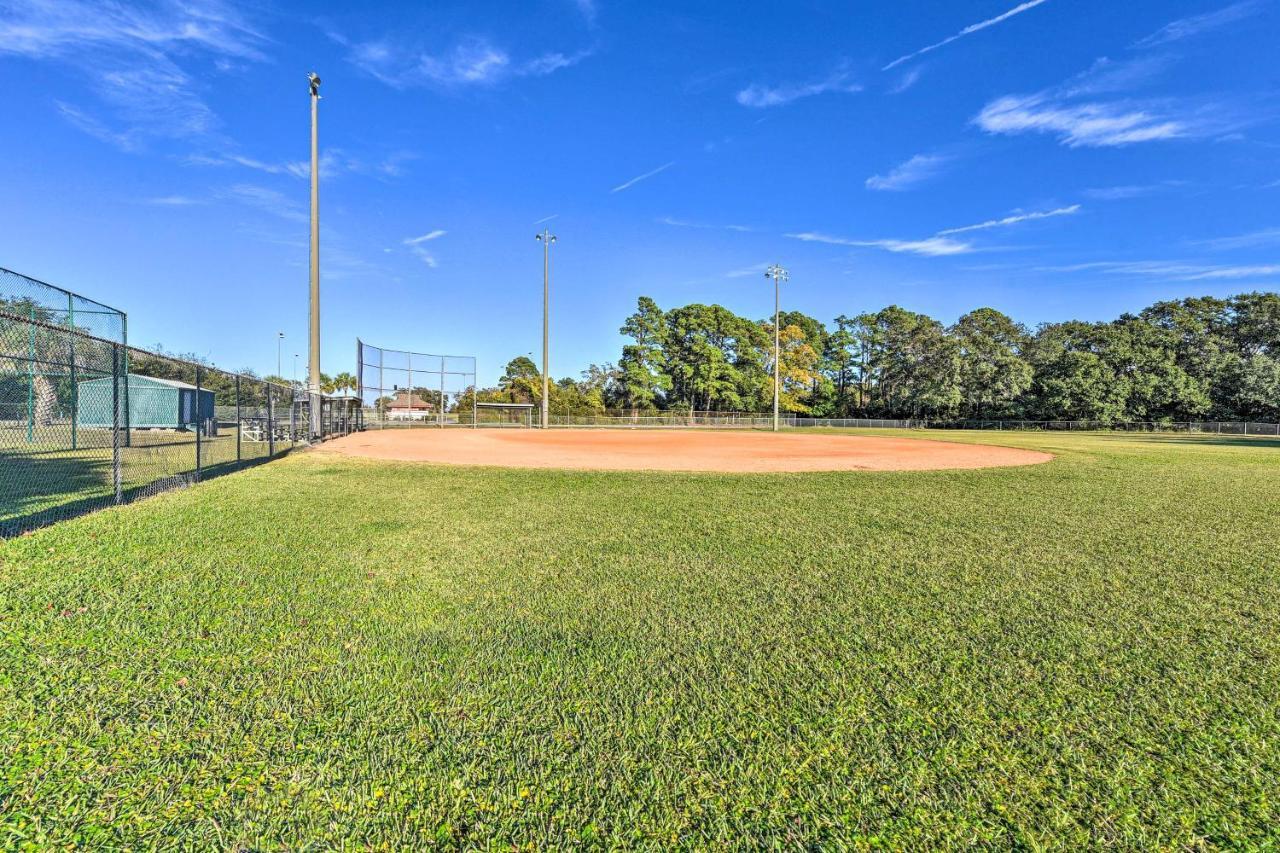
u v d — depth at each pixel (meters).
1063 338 50.66
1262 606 3.24
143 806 1.55
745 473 9.89
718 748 1.86
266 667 2.32
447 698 2.12
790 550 4.38
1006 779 1.74
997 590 3.47
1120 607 3.20
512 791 1.65
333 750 1.80
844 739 1.92
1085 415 42.66
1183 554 4.39
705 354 50.41
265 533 4.70
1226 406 40.88
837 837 1.51
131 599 3.07
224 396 27.25
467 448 15.27
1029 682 2.33
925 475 9.75
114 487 6.65
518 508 6.06
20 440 11.92
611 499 6.74
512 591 3.33
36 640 2.52
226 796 1.60
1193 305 46.66
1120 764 1.82
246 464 10.22
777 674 2.36
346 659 2.41
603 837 1.50
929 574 3.79
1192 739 1.96
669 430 35.38
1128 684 2.32
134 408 18.33
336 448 14.52
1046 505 6.64
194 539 4.45
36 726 1.88
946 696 2.21
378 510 5.83
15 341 11.02
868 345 54.84
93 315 12.18
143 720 1.93
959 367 47.00
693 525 5.27
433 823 1.53
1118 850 1.49
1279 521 5.77
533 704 2.09
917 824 1.56
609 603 3.15
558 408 43.00
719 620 2.93
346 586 3.37
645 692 2.20
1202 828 1.56
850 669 2.41
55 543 4.23
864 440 23.23
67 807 1.54
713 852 1.46
